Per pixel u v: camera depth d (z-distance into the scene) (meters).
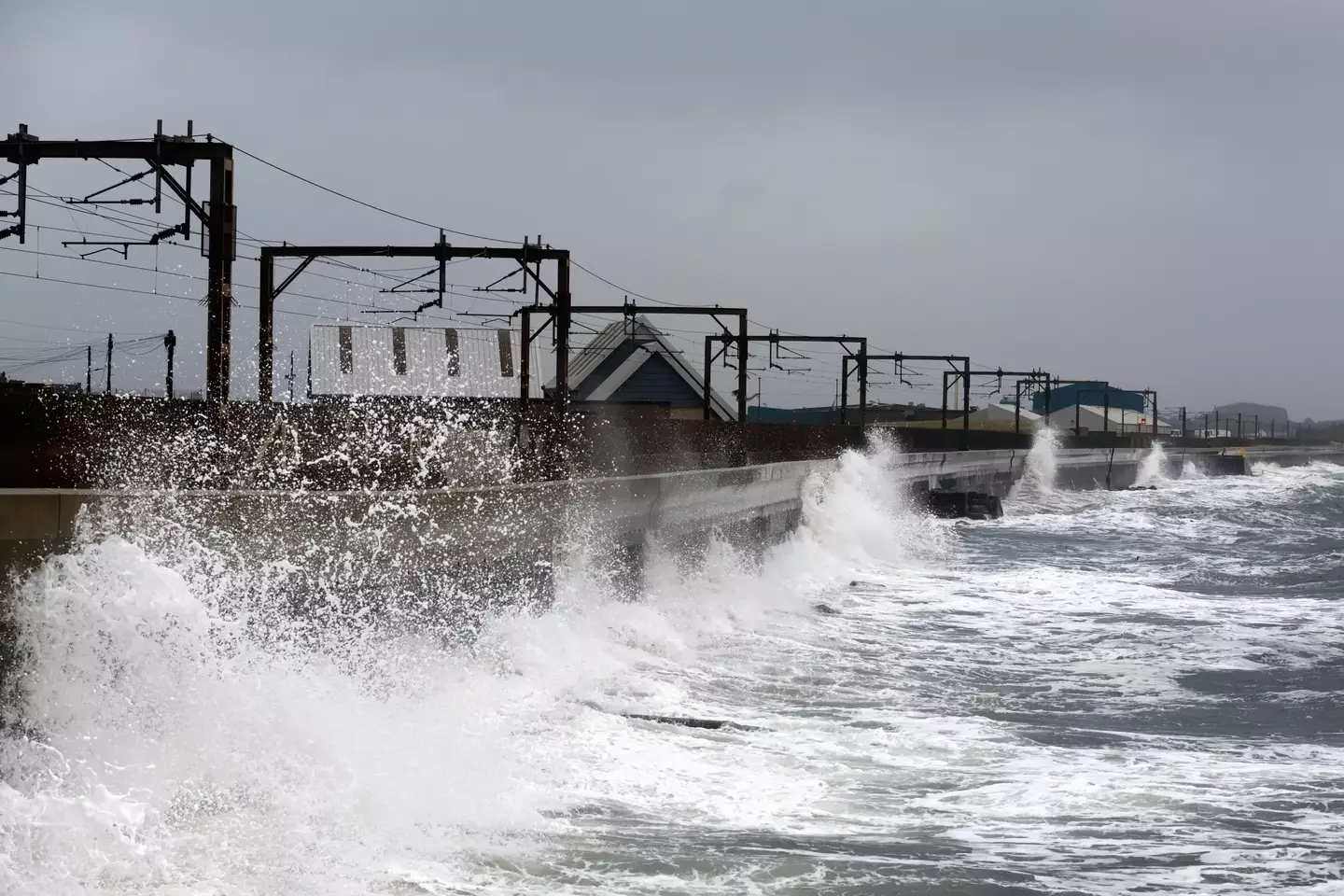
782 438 88.88
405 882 11.39
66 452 35.12
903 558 53.44
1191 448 195.25
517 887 11.47
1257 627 32.81
